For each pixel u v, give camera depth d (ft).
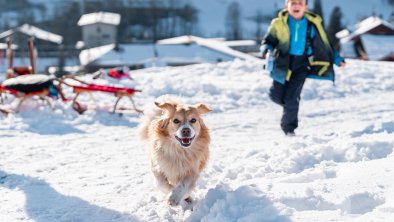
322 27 26.91
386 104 37.76
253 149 23.07
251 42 283.59
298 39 26.76
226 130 29.78
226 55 192.85
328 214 12.69
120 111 34.22
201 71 54.29
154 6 466.29
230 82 47.47
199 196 17.01
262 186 15.89
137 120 32.99
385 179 15.01
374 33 204.13
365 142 20.88
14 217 15.42
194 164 16.01
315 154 20.51
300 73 27.07
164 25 470.39
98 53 200.64
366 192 13.85
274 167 19.48
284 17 26.50
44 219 15.25
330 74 27.22
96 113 33.78
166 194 16.66
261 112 36.47
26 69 43.80
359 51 191.31
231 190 15.46
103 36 308.19
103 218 15.33
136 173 20.36
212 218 13.43
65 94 40.68
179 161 15.83
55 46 287.89
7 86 32.94
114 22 310.04
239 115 35.17
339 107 37.14
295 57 26.89
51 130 29.50
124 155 23.57
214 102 39.32
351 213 13.38
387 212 12.19
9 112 32.65
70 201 16.96
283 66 26.58
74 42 389.19
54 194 17.76
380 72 52.21
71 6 464.65
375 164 16.88
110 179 19.54
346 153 20.20
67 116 32.91
